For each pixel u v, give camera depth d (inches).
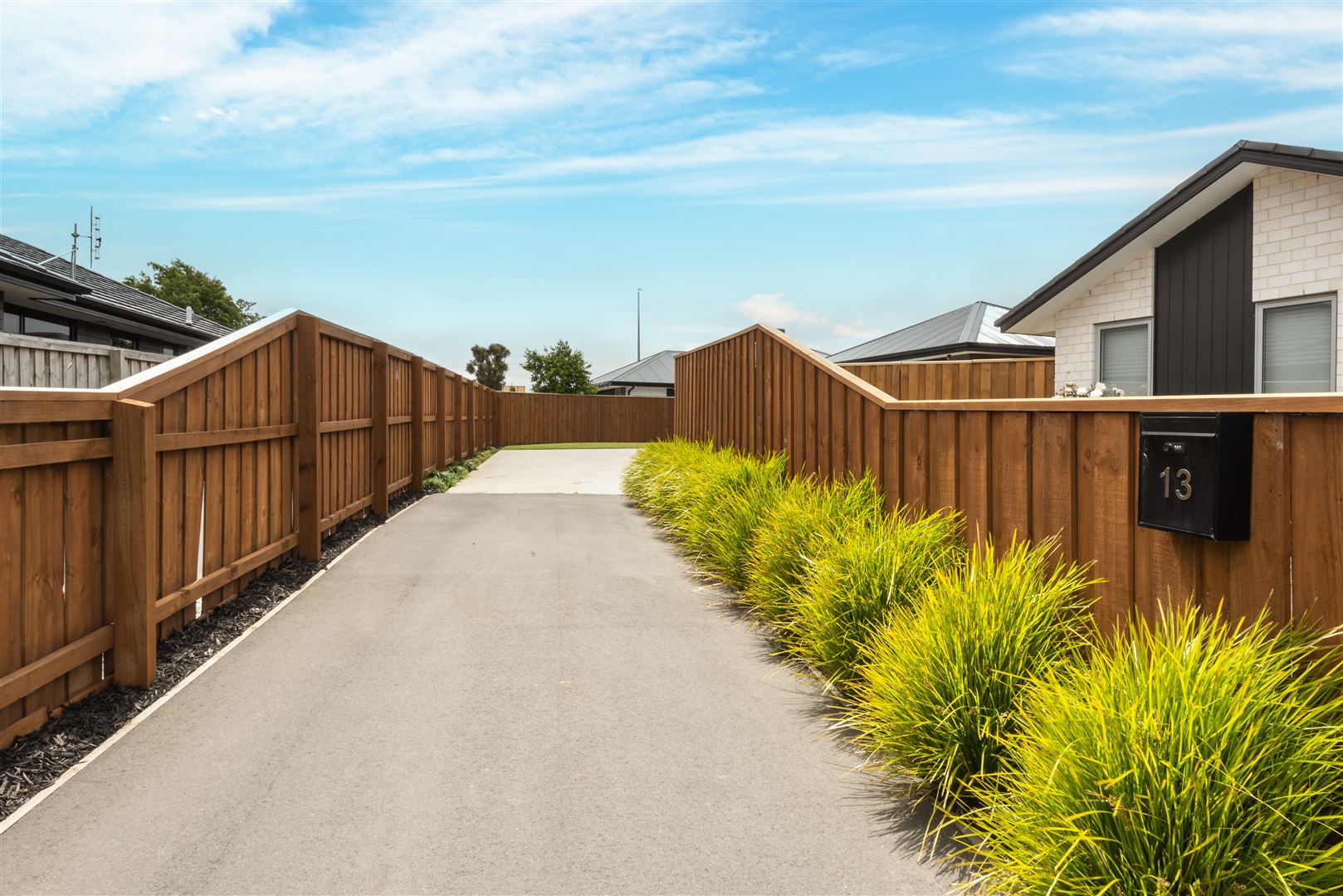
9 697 116.9
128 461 145.3
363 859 99.3
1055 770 86.5
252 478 219.1
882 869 98.3
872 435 217.8
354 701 151.3
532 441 1147.3
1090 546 130.3
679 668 171.5
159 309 796.0
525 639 190.4
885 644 136.8
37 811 110.1
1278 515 95.0
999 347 635.5
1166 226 347.3
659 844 103.6
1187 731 81.3
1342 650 85.6
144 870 96.3
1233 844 77.7
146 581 147.7
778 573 193.0
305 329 253.1
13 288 507.8
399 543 305.6
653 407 1290.6
